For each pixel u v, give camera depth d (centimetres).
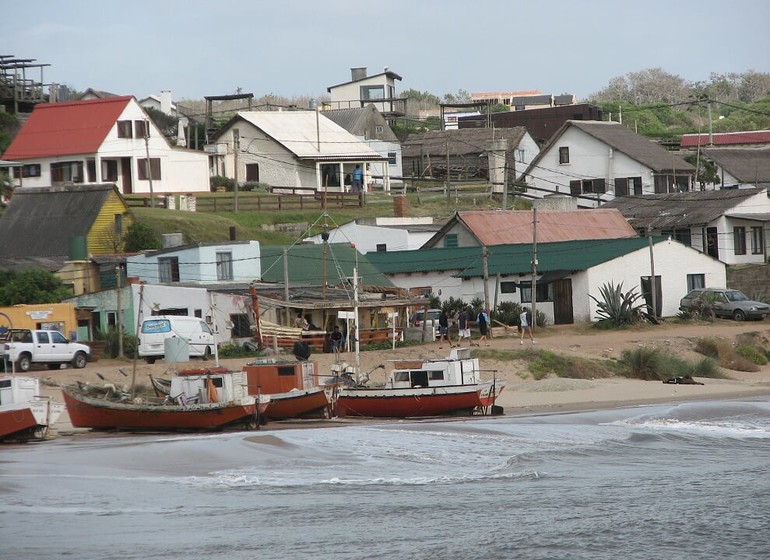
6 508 7050
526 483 7850
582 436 9644
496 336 15725
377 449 9006
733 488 7644
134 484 7750
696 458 8738
